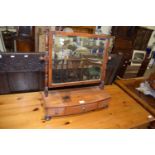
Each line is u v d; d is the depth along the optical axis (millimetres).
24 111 1195
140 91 1787
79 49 1213
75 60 1236
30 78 1353
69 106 1138
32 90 1439
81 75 1323
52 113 1126
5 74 1243
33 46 2330
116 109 1395
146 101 1589
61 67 1203
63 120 1169
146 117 1350
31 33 2311
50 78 1185
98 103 1271
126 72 2449
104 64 1352
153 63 3006
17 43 2342
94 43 1240
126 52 2285
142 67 2627
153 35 2729
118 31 2129
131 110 1415
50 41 1058
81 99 1235
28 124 1086
